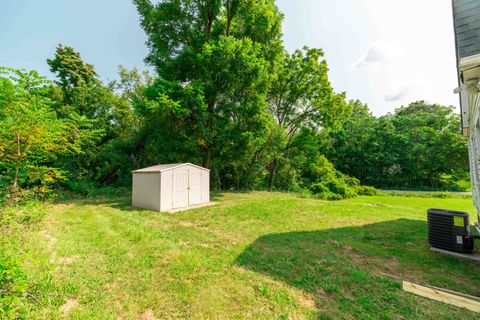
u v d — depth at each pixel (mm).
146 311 2391
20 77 7656
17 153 8039
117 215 7410
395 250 4312
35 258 3455
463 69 2850
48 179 9195
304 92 18172
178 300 2586
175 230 5715
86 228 5645
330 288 2848
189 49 12719
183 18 13445
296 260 3775
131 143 16891
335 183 17094
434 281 3094
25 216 5703
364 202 12523
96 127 15000
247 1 13500
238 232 5625
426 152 23938
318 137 19672
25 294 2293
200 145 13445
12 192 7047
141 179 9516
